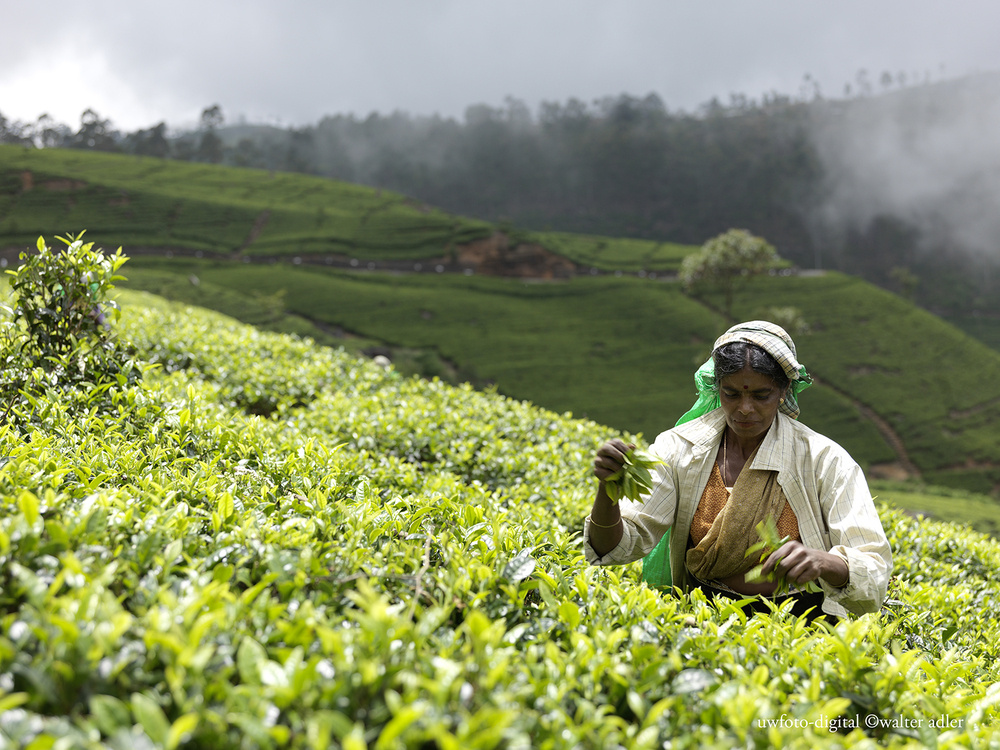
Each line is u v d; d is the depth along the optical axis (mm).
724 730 1587
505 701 1421
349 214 103625
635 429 59031
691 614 2311
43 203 92562
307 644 1528
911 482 55406
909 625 3314
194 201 99188
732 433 2887
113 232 89000
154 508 2135
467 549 2400
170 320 10008
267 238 94188
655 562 3104
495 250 97188
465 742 1228
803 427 2799
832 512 2609
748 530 2674
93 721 1246
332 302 77250
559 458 6211
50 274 4320
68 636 1333
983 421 64062
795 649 2035
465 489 4027
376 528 2416
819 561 2250
